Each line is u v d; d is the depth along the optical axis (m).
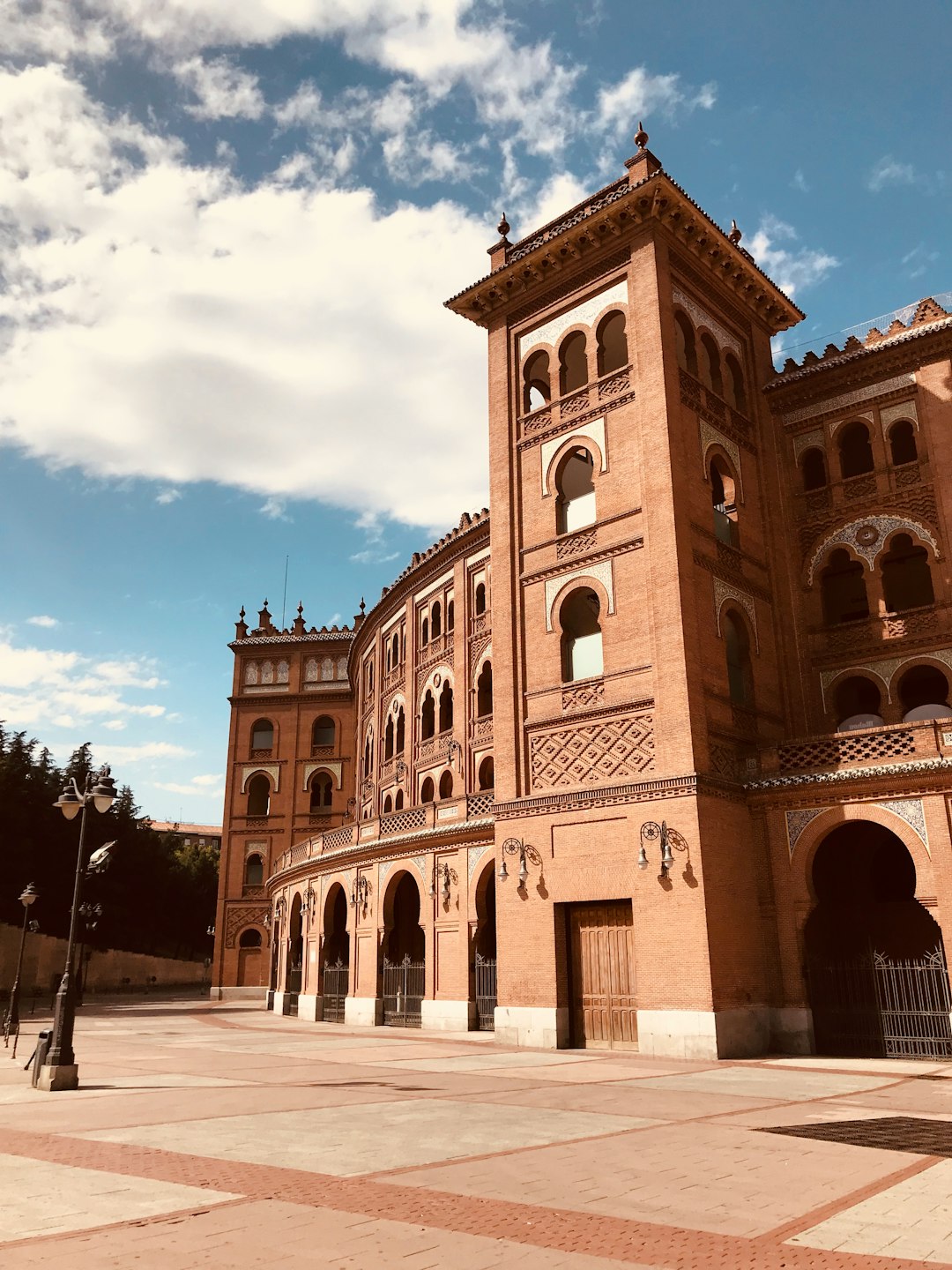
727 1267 5.98
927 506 25.97
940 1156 9.46
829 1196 7.83
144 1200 7.62
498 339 29.81
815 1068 18.41
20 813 59.38
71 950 16.55
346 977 35.00
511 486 28.11
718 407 27.28
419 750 41.72
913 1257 6.20
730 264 28.41
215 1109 12.89
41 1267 5.85
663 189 25.42
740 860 22.38
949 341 26.39
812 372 28.48
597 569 25.20
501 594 27.41
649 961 21.47
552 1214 7.21
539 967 23.47
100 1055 21.84
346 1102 13.47
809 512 28.11
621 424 25.62
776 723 26.09
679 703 22.45
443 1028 27.72
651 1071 17.84
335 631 62.09
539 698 25.70
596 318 27.19
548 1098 13.88
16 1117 12.38
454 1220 7.05
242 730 61.19
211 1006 49.75
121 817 76.75
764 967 22.16
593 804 23.36
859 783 21.42
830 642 26.81
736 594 25.84
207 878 91.88
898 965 22.20
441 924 28.72
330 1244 6.40
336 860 35.22
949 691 24.58
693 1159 9.27
